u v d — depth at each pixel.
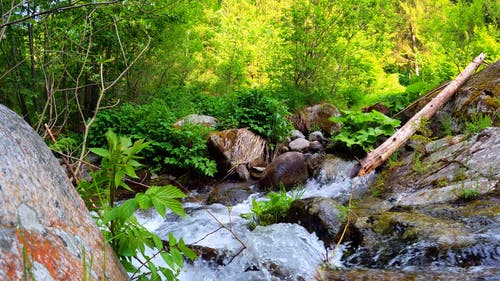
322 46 11.08
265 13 20.69
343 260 2.94
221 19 15.72
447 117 6.77
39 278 0.97
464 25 12.09
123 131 8.20
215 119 9.12
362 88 13.59
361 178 5.82
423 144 5.77
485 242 2.53
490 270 2.29
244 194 6.42
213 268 2.94
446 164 4.77
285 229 3.41
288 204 4.08
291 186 6.53
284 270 2.77
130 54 9.91
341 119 7.40
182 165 7.45
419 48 24.31
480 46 11.34
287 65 11.53
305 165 6.76
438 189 4.07
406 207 3.66
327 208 3.50
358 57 11.86
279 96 10.70
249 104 8.91
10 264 0.93
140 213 5.26
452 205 3.61
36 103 7.87
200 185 7.34
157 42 10.12
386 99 9.64
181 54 12.39
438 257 2.55
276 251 3.02
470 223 3.00
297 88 11.17
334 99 11.30
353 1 10.62
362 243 3.03
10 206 1.06
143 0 4.23
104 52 9.62
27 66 7.43
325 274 2.68
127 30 9.00
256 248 3.08
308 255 3.00
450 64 12.17
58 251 1.11
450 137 5.53
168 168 7.84
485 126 5.64
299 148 8.02
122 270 1.46
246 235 3.44
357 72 11.91
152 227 4.76
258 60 16.11
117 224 1.65
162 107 9.09
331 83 11.68
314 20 10.91
